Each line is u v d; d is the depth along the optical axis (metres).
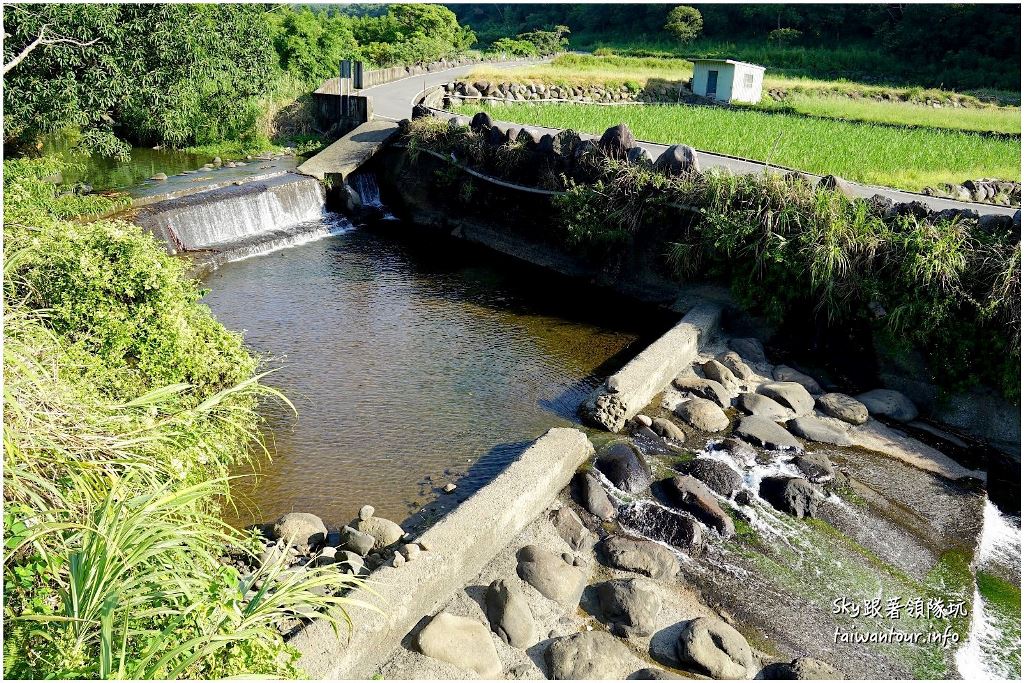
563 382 11.09
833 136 21.42
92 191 16.62
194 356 7.86
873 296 11.11
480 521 7.10
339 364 11.24
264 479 8.46
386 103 25.64
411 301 13.81
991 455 9.90
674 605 6.96
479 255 16.58
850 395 11.08
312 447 9.12
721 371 11.07
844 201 11.88
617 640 6.51
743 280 12.48
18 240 7.31
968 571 7.78
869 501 8.66
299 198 17.91
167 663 3.68
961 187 16.19
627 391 9.90
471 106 25.67
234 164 20.73
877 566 7.72
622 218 14.14
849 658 6.59
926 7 38.75
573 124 22.20
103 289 7.58
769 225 11.98
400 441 9.36
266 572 6.21
